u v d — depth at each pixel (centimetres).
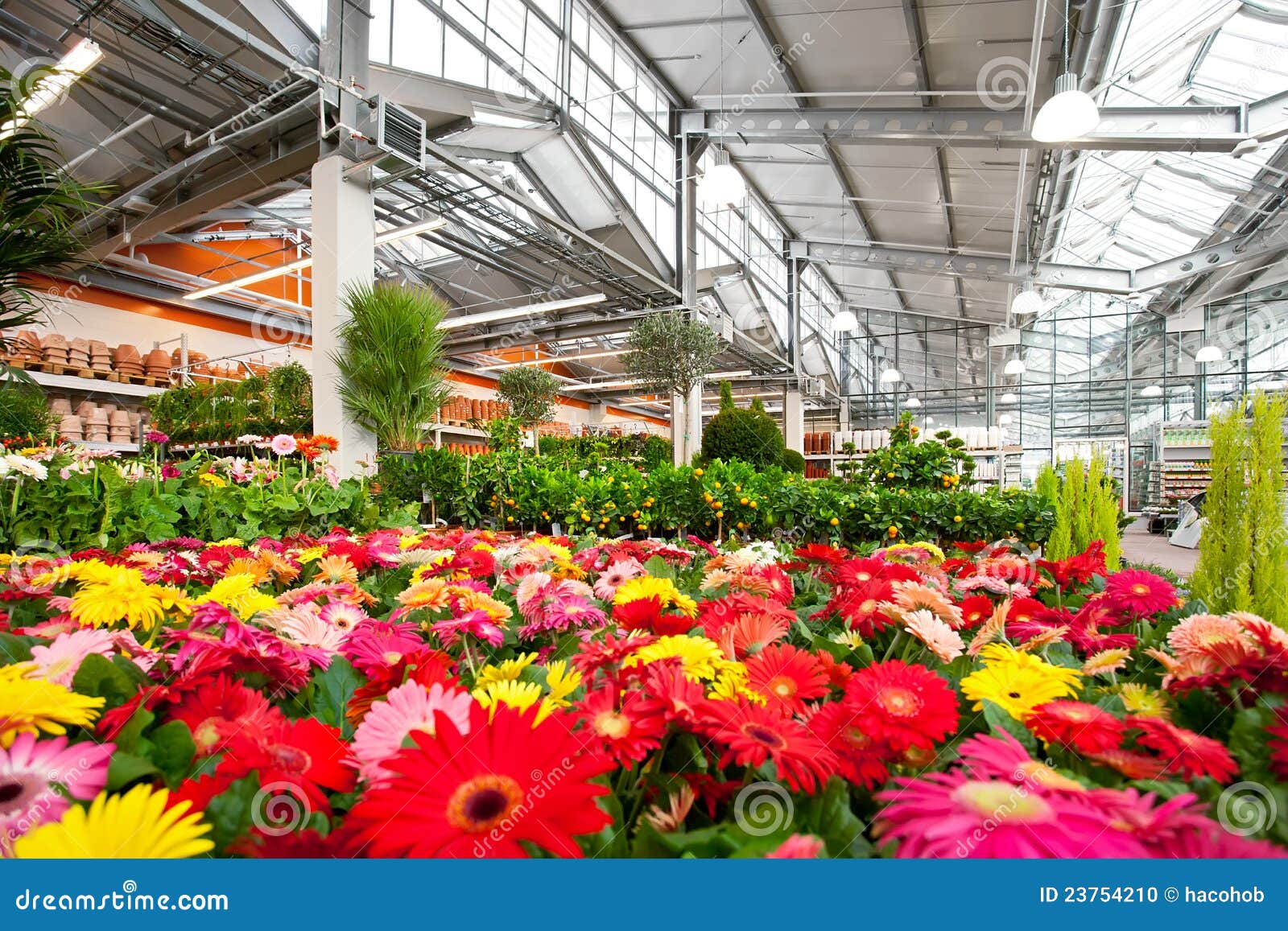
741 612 56
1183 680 38
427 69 602
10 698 26
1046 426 1496
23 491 188
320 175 470
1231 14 582
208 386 677
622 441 1054
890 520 322
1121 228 1062
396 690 31
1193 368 1338
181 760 30
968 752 27
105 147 599
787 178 1003
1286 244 964
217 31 433
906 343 1714
